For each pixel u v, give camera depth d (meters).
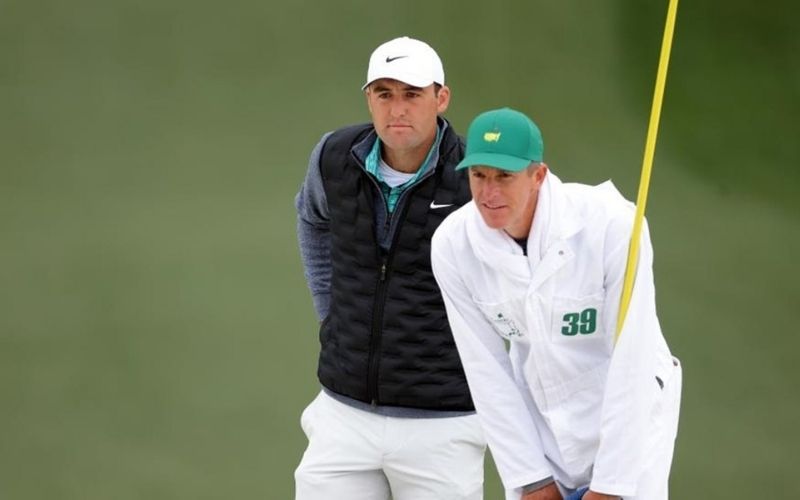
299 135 33.59
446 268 14.02
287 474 22.95
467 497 16.47
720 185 32.09
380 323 16.14
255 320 27.42
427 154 15.86
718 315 27.11
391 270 16.05
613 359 13.30
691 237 30.02
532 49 35.91
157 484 22.72
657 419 14.03
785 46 36.12
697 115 34.38
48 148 32.78
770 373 25.31
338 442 16.64
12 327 27.08
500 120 12.77
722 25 36.62
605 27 36.44
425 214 15.85
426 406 16.20
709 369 25.42
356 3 36.56
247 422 24.38
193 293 28.30
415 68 15.27
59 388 25.31
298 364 26.08
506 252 13.39
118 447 23.72
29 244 29.78
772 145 33.41
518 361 14.42
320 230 17.67
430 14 36.41
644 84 35.31
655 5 36.94
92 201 31.25
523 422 14.23
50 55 35.03
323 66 35.38
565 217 13.17
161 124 33.72
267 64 35.34
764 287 28.09
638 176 32.50
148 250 29.70
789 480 22.30
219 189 31.84
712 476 22.45
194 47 35.53
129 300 28.02
